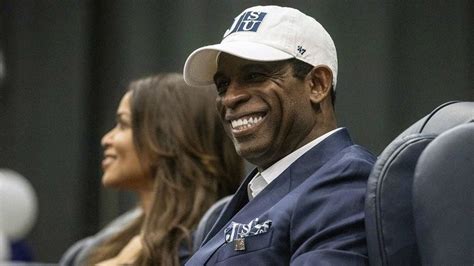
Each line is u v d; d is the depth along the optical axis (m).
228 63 2.65
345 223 2.38
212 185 3.46
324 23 6.19
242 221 2.58
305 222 2.44
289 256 2.47
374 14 6.14
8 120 6.78
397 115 6.09
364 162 2.52
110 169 3.68
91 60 6.68
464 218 2.25
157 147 3.49
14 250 2.98
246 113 2.61
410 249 2.33
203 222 2.99
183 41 6.43
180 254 3.30
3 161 6.75
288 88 2.61
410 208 2.35
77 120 6.64
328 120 2.67
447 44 6.10
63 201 6.62
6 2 6.80
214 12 6.38
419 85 6.10
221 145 3.52
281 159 2.66
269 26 2.63
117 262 3.53
